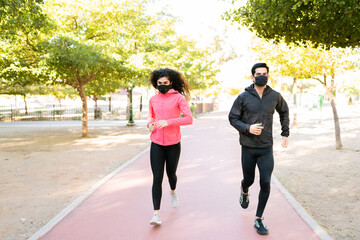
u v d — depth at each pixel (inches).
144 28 632.4
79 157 377.7
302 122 878.4
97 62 476.7
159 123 148.9
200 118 1112.2
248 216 168.1
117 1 543.5
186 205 186.4
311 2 202.4
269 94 149.2
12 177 275.7
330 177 273.4
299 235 144.3
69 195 219.1
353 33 220.8
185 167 299.0
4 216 178.4
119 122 992.2
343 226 166.4
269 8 223.9
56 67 450.9
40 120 1147.9
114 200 197.6
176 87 168.6
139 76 582.6
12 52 455.2
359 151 409.1
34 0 306.2
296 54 422.0
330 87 437.4
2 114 1286.9
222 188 223.1
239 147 429.4
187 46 1091.3
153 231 149.6
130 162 327.3
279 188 221.9
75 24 561.0
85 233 147.6
